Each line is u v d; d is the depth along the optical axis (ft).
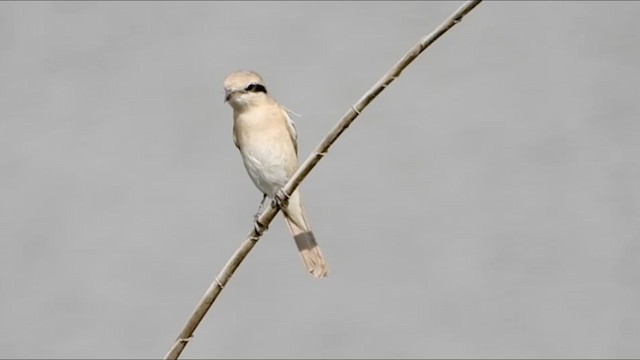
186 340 23.43
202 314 23.45
